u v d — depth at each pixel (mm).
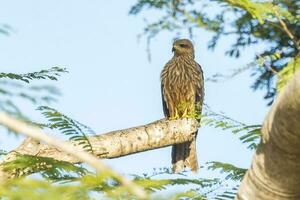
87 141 9375
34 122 8867
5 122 4801
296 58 7234
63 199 5398
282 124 7105
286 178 7566
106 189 6145
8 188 5355
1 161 9594
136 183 6469
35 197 5266
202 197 8234
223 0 7293
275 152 7434
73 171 7988
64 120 9086
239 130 9266
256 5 7227
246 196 7918
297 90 6621
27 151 11289
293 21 7473
